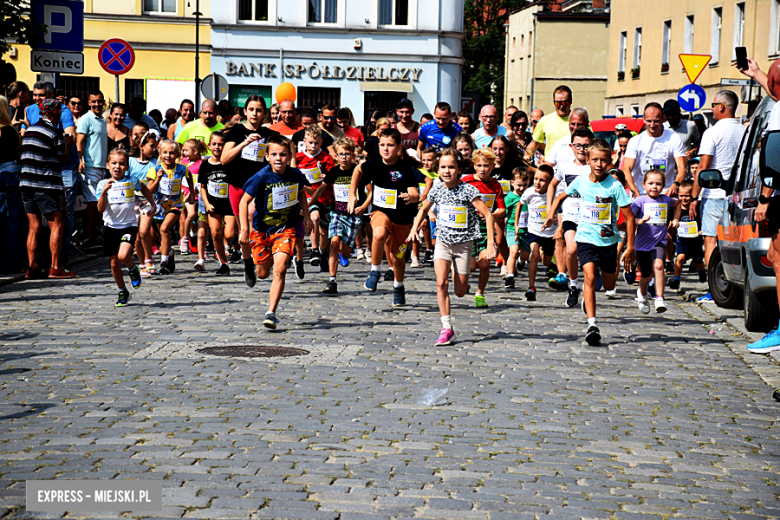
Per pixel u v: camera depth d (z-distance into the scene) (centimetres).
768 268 1118
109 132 2139
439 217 1095
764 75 1191
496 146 1625
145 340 1057
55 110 1550
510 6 10556
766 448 716
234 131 1562
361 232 1928
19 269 1603
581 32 7712
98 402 787
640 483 625
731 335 1184
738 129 1466
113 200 1276
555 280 1537
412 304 1365
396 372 927
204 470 619
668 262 1788
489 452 679
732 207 1276
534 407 811
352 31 4350
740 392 895
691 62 2419
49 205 1543
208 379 877
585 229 1134
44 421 728
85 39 4234
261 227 1157
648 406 830
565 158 1532
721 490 617
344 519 541
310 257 1862
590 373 954
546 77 7731
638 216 1315
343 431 718
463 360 995
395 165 1337
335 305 1340
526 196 1479
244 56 4328
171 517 536
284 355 991
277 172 1150
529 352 1050
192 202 1928
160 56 4291
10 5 1767
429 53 4406
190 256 1950
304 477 612
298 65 4353
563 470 645
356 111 4412
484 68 10462
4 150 1568
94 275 1628
